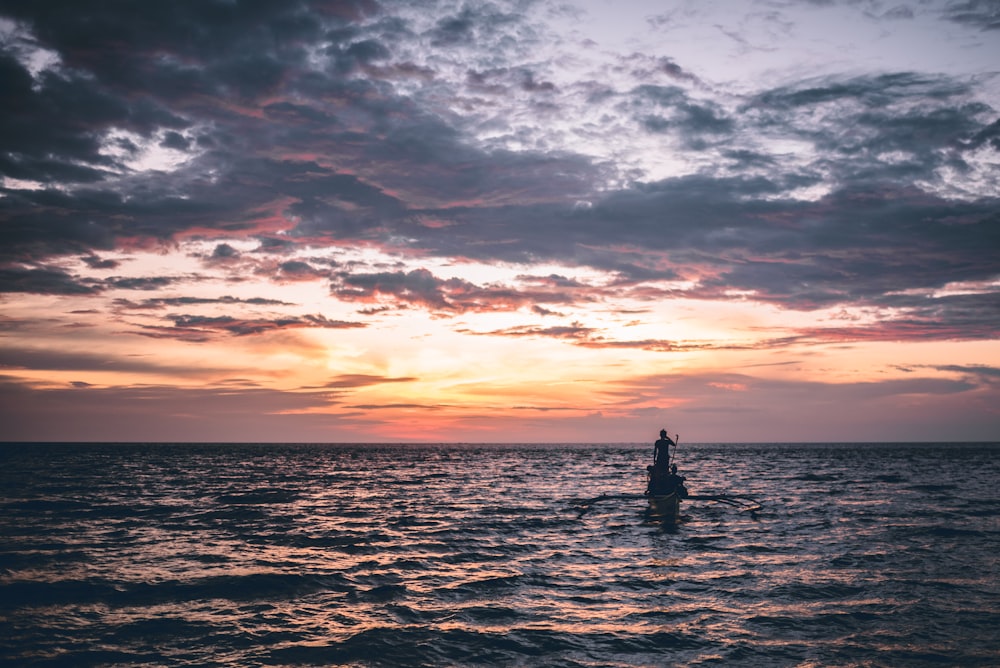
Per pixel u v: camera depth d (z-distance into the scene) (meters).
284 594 14.27
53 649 10.74
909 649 10.40
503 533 23.61
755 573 15.95
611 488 49.06
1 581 15.52
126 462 102.12
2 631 11.68
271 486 50.81
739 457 135.50
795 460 114.50
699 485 48.66
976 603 13.05
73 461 104.19
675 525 25.39
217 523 26.86
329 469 84.81
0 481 54.06
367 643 10.85
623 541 21.45
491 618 12.27
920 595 13.66
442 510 32.12
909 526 23.84
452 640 10.99
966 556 17.89
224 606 13.31
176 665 10.00
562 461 122.44
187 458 126.88
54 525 26.06
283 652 10.51
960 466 84.69
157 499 38.41
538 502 36.75
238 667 9.90
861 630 11.38
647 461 123.06
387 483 55.66
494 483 55.88
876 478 57.25
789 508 30.70
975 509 29.81
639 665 9.82
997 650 10.35
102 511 31.42
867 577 15.37
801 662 9.87
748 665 9.77
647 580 15.36
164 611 12.97
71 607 13.27
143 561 18.16
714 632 11.31
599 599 13.65
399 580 15.63
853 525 24.28
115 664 10.06
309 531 24.30
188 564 17.70
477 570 16.75
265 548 20.44
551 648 10.59
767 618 12.10
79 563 17.86
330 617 12.47
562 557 18.53
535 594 14.13
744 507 30.69
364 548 20.34
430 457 148.38
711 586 14.66
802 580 15.11
